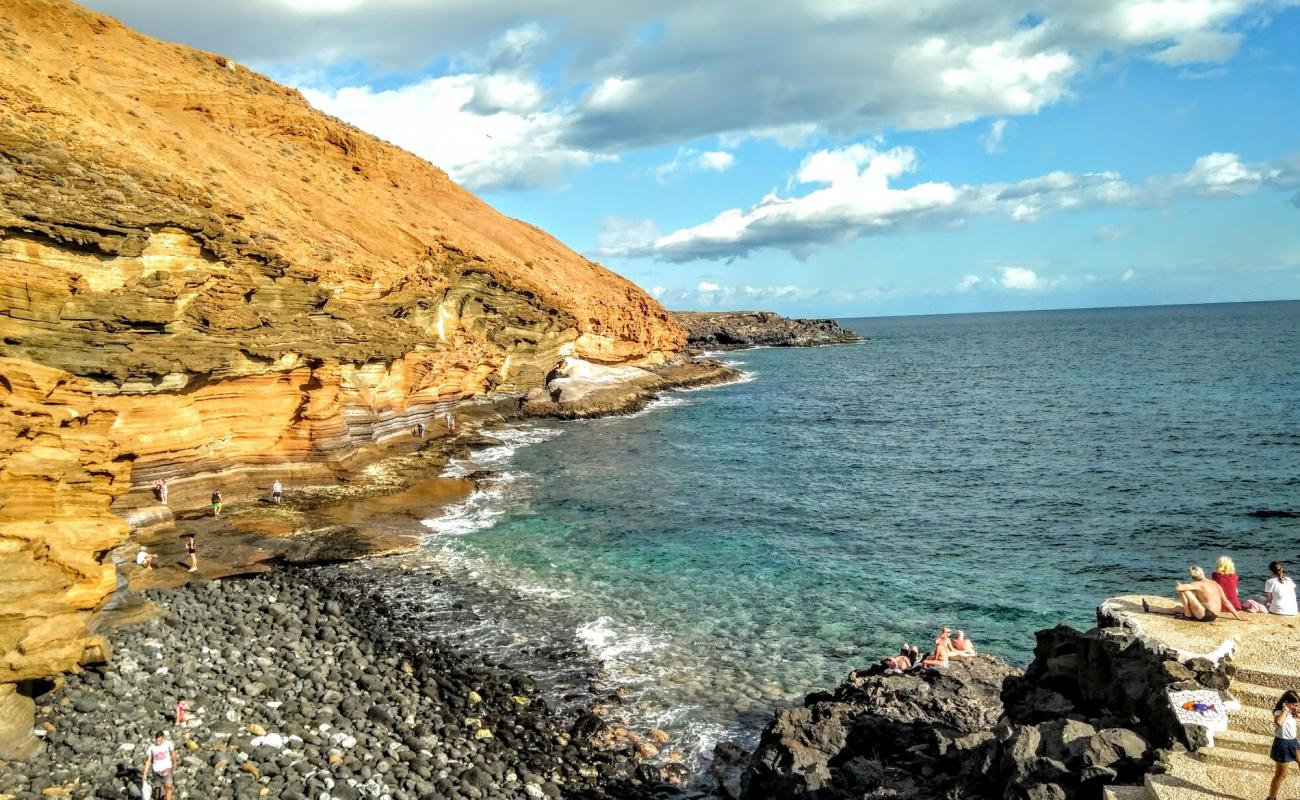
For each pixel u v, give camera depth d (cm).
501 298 6762
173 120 5491
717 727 1920
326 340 4119
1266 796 938
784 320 18450
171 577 2669
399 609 2606
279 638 2272
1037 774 1084
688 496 4100
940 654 1872
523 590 2781
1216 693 1059
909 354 14038
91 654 1856
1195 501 3697
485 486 4281
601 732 1892
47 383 1925
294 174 5966
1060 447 5097
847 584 2825
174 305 3325
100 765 1520
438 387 5650
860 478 4500
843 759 1529
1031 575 2892
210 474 3559
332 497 3747
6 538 1692
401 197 7444
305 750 1686
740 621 2519
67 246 2980
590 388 7331
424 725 1878
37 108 3528
